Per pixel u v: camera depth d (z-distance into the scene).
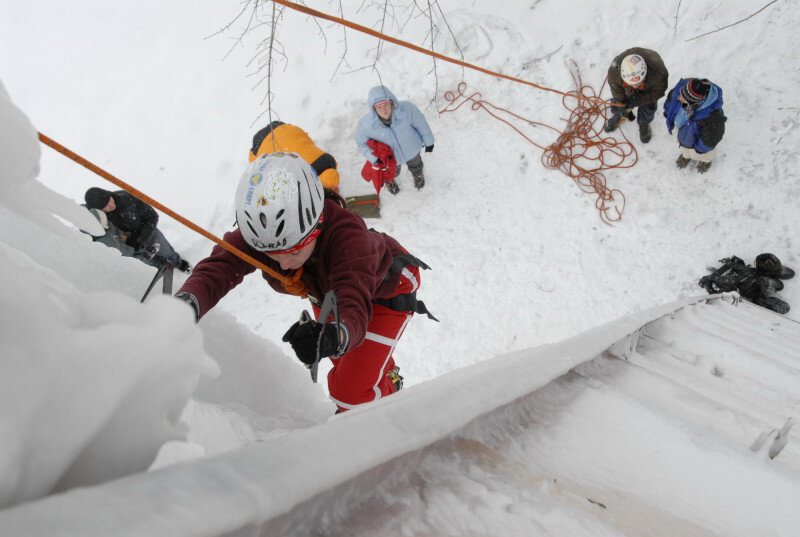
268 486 0.56
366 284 2.07
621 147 6.34
